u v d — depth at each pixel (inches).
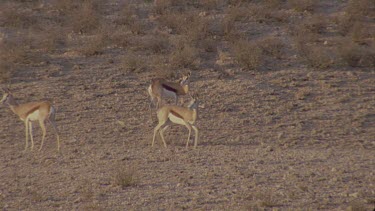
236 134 2778.1
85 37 3991.1
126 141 2650.1
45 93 3213.6
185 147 2561.5
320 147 2615.7
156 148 2541.8
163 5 4485.7
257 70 3587.6
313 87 3390.7
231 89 3319.4
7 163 2349.9
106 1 4677.7
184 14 4360.2
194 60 3627.0
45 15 4362.7
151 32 4106.8
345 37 4097.0
